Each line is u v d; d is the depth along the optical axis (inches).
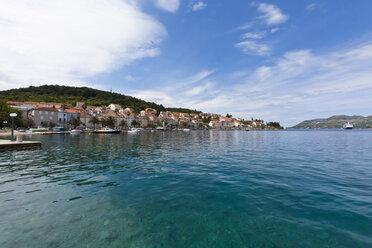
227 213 205.3
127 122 5191.9
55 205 224.2
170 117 6879.9
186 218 195.2
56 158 564.7
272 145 1050.1
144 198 247.6
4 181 321.7
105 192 269.7
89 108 5128.0
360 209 211.9
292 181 323.0
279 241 156.9
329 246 149.4
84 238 160.9
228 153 694.5
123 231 171.5
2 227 175.9
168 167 441.4
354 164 478.3
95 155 630.5
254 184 306.5
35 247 149.4
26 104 4360.2
